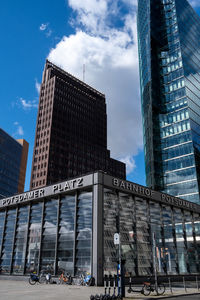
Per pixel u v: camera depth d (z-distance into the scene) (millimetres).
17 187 181250
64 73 178875
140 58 118812
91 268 25297
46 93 164000
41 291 19047
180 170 86438
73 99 171500
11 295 16484
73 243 28516
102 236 26438
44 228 32844
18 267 33875
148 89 101938
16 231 36656
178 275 34781
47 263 30438
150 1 111688
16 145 186500
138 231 31781
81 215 29141
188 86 96312
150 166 93062
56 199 33094
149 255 31734
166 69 102375
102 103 194125
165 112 97000
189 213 42562
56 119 155000
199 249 40594
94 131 178625
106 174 29656
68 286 23781
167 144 92500
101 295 14711
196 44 114188
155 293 19594
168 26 107938
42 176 140125
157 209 36281
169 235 36344
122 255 28406
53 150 146625
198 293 20547
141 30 118500
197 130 91688
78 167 157125
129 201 32219
